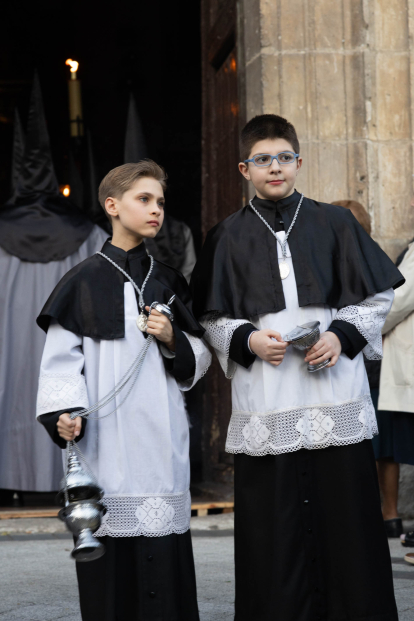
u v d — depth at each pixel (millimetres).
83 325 3467
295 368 3561
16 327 7922
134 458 3387
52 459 7785
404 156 7250
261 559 3496
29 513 7512
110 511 3328
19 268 7965
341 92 7238
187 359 3475
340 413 3537
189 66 19000
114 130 19000
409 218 7223
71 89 11086
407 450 6062
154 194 3557
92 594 3303
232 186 8453
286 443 3488
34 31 19031
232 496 7988
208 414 9086
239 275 3701
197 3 18953
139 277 3576
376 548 3455
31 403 7852
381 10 7254
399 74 7270
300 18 7250
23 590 4707
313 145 7180
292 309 3619
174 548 3404
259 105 7297
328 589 3467
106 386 3422
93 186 9609
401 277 3668
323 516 3512
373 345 3744
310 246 3676
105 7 19047
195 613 3432
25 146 8133
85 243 8141
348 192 7199
